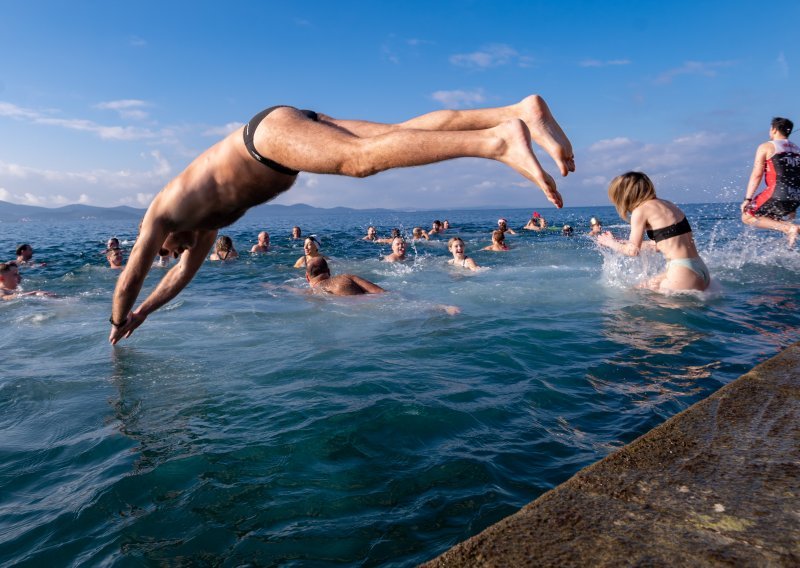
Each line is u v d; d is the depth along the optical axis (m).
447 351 5.12
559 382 4.18
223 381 4.36
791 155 9.01
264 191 3.04
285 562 2.13
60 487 2.79
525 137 2.19
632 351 4.91
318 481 2.76
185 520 2.44
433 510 2.47
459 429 3.36
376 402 3.80
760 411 2.09
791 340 5.09
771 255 10.37
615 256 10.54
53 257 16.70
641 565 1.27
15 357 5.17
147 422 3.57
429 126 2.67
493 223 46.44
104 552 2.24
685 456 1.78
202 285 10.00
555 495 1.61
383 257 14.95
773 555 1.27
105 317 7.12
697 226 23.36
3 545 2.32
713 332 5.43
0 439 3.38
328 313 6.99
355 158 2.49
